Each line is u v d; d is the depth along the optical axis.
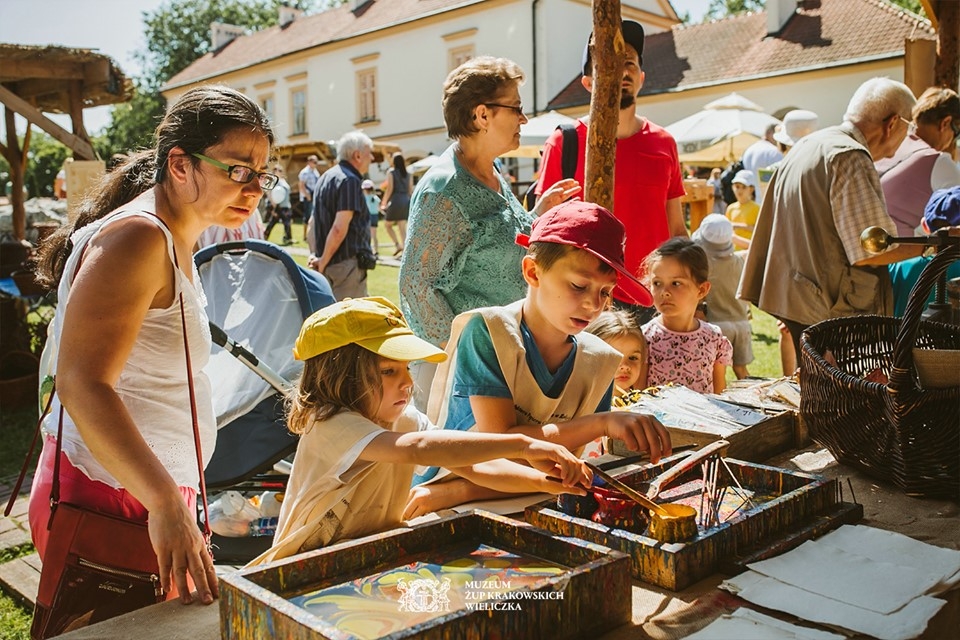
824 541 1.47
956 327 2.19
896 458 1.80
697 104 21.23
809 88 19.48
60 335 1.58
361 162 5.67
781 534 1.48
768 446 2.18
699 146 13.77
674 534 1.36
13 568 3.44
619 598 1.20
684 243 3.31
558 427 1.75
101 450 1.47
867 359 2.36
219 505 3.10
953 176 3.69
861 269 3.29
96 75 7.48
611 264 1.72
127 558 1.70
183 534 1.45
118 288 1.53
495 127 2.63
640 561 1.36
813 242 3.30
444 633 1.02
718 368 3.45
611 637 1.18
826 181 3.23
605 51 2.94
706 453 1.73
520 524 1.37
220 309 3.07
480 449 1.48
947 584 1.29
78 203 1.92
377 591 1.21
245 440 2.88
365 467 1.59
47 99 8.72
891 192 3.77
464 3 24.36
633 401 2.46
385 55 27.38
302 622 1.02
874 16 19.58
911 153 3.80
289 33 33.16
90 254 1.56
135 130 51.25
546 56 22.92
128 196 1.81
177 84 37.16
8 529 3.92
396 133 27.38
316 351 1.64
